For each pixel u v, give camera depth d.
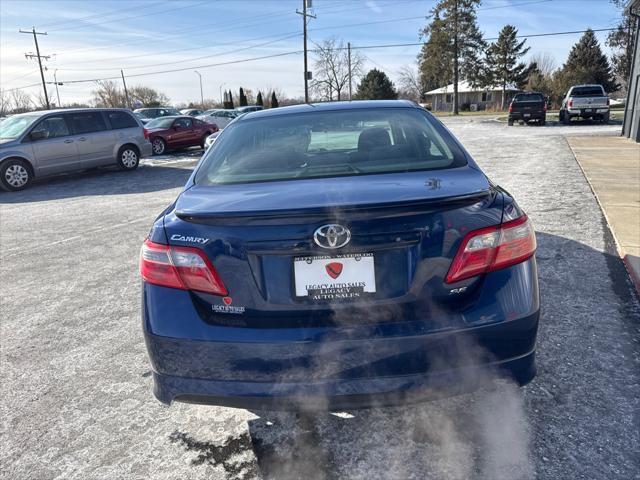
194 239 1.84
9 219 7.71
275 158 2.43
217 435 2.27
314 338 1.77
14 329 3.56
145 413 2.47
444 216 1.77
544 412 2.26
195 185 2.32
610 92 61.66
